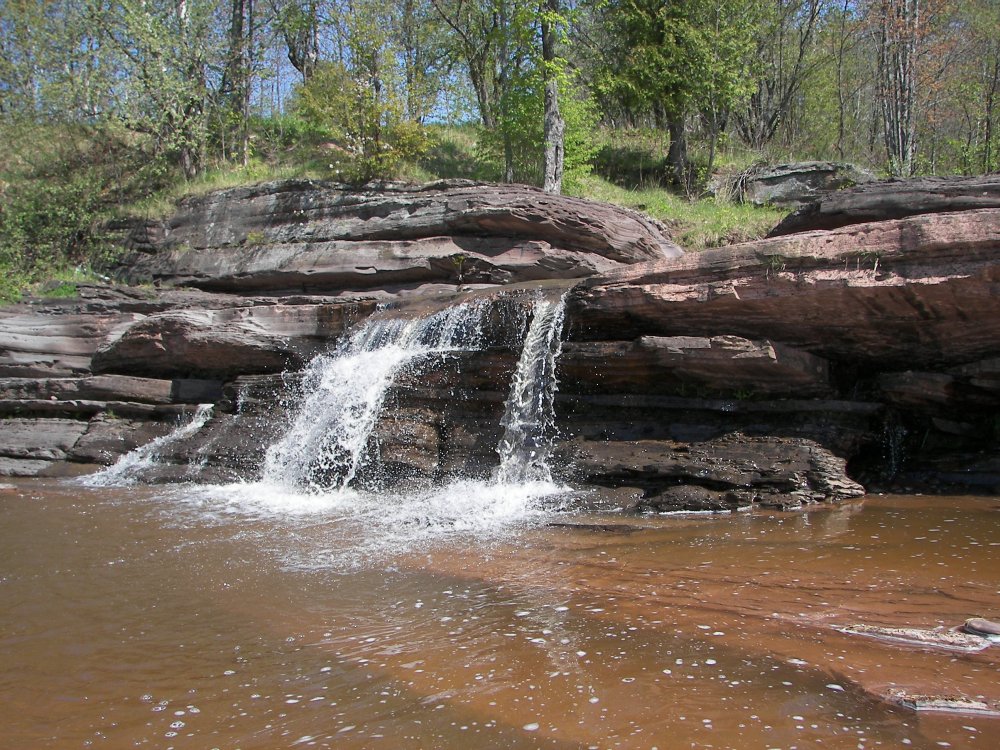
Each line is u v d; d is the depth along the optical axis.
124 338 13.73
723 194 21.12
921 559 5.62
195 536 7.64
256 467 11.13
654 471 8.55
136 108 21.09
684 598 4.98
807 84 28.64
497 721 3.38
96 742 3.43
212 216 18.19
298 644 4.54
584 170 21.38
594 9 23.83
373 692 3.78
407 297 13.87
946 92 23.09
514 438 9.93
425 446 10.16
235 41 23.22
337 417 11.05
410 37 26.08
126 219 19.59
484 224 14.43
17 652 4.61
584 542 6.81
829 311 8.33
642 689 3.62
